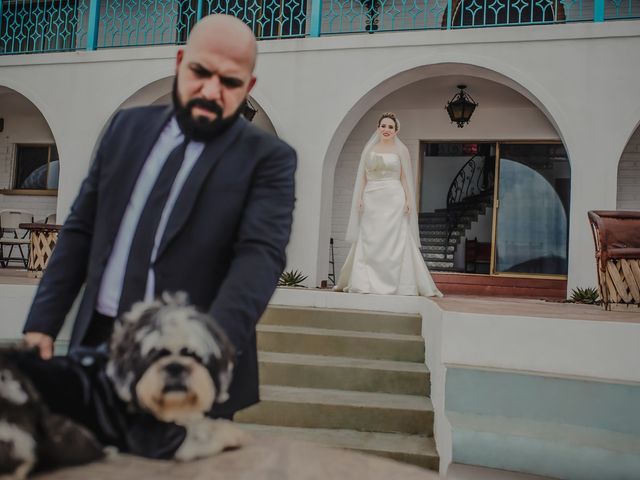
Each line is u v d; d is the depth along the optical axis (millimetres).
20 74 9656
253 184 1499
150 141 1529
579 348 3518
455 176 10773
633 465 3197
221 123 1460
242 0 11133
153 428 977
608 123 7613
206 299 1454
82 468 896
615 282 5301
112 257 1502
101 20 11680
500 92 9773
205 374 907
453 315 3721
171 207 1468
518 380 3619
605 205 7543
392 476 954
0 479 820
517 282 10227
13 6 12039
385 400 4418
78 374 974
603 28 7695
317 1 8719
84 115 9359
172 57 9109
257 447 1057
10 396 858
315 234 8305
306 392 4590
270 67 8672
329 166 8641
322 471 953
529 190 10477
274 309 5754
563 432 3443
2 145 12203
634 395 3471
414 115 10609
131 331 934
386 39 8344
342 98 8430
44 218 11820
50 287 1548
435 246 10852
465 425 3488
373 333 5496
